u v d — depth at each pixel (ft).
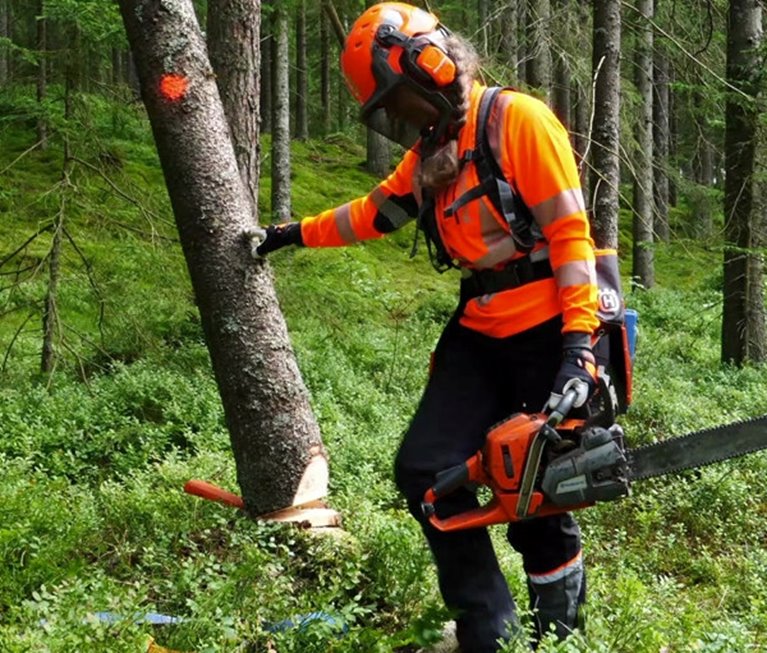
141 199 29.43
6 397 24.49
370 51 9.04
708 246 39.60
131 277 29.86
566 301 8.75
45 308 28.86
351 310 33.76
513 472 8.73
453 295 49.70
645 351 41.88
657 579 15.88
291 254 30.89
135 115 30.53
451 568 9.29
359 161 91.86
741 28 37.88
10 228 41.73
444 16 75.15
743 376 36.32
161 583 11.23
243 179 16.11
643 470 8.89
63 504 14.06
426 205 9.35
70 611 8.98
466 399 9.56
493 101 8.98
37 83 29.25
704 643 10.19
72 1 27.96
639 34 45.47
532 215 8.95
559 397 8.54
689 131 96.63
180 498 13.98
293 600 10.44
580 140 55.11
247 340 12.67
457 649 10.61
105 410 22.61
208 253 12.54
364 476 18.10
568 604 9.84
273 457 12.86
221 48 15.90
